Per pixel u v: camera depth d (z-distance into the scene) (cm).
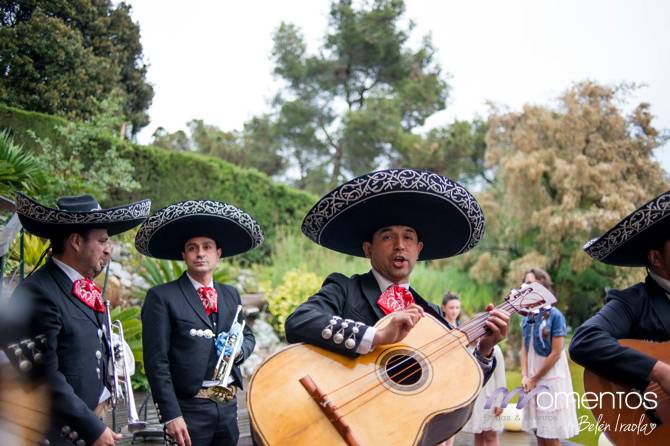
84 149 1125
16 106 1178
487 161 1734
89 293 301
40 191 884
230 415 343
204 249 363
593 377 281
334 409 226
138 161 1241
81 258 304
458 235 298
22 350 146
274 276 1202
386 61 2800
